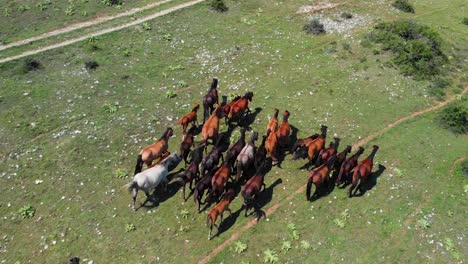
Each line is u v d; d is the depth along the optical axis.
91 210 18.25
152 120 22.61
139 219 17.94
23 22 29.42
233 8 32.62
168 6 32.28
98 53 27.08
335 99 24.58
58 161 20.22
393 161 20.94
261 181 17.75
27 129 21.69
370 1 34.81
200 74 26.06
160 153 19.25
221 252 16.84
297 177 19.92
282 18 31.83
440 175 20.44
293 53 28.19
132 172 19.94
